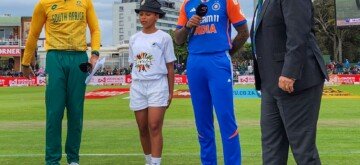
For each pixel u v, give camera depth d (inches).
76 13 221.8
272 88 155.5
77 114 226.7
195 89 199.0
